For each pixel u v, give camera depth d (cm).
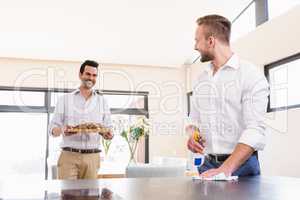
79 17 454
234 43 449
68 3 429
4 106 533
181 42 526
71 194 89
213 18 152
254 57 401
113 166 373
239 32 465
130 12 454
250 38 411
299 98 336
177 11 459
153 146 581
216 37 150
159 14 462
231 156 128
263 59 383
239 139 137
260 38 390
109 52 544
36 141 537
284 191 92
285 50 345
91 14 450
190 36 510
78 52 535
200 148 156
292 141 330
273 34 366
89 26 472
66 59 556
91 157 262
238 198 81
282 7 375
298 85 338
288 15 341
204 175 123
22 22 452
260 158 379
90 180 125
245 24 455
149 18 468
